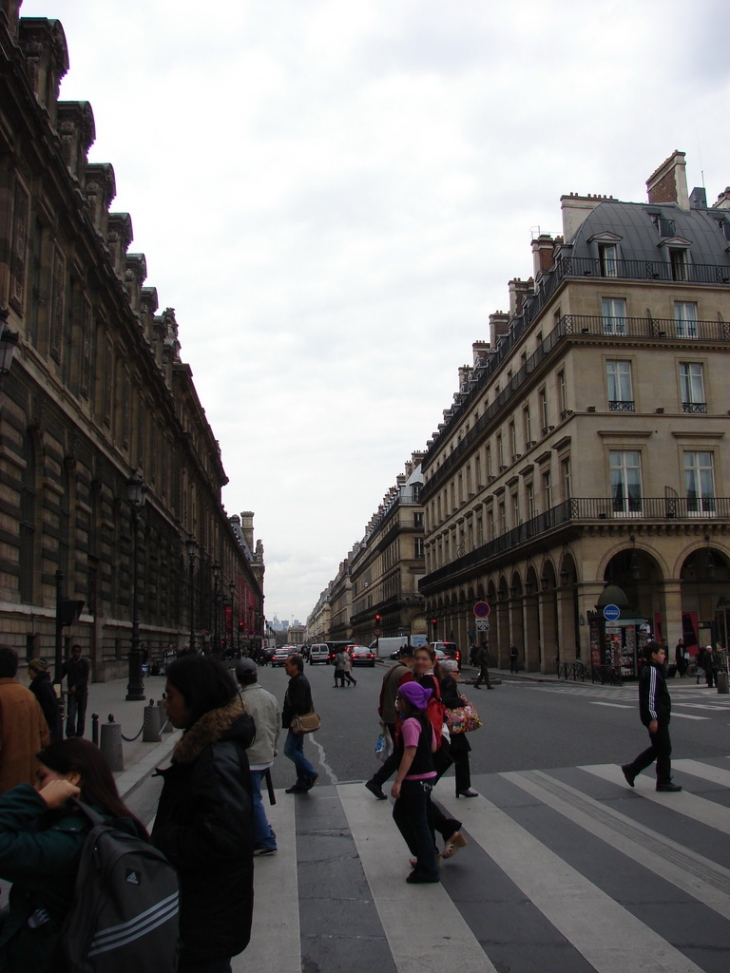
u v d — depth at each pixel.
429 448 77.69
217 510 78.94
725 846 7.80
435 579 70.75
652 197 49.38
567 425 39.44
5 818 3.02
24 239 20.95
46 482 22.48
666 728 10.27
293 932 5.91
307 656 84.75
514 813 9.27
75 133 27.55
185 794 3.54
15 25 20.41
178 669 3.69
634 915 6.07
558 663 39.62
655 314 40.50
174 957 2.95
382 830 8.83
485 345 65.00
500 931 5.82
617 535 37.72
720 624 40.62
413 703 7.10
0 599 18.30
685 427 39.38
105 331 31.83
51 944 2.94
